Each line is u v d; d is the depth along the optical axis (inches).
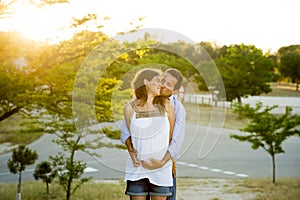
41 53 208.2
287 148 419.8
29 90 203.9
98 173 299.4
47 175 259.9
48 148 366.6
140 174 70.2
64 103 212.2
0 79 195.5
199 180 291.1
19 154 251.6
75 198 251.3
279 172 322.7
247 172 319.6
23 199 251.1
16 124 333.4
